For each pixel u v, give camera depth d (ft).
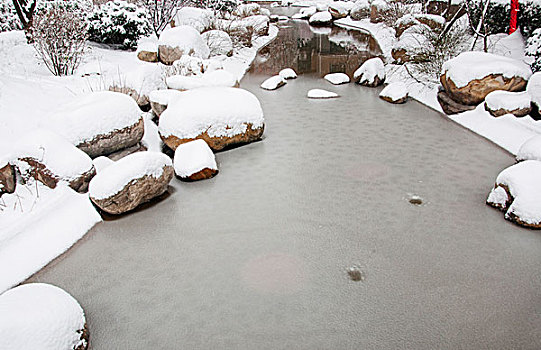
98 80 26.27
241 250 13.53
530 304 10.92
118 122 18.90
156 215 15.70
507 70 22.90
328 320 10.69
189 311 11.17
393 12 53.78
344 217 15.17
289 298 11.46
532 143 16.58
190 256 13.34
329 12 75.15
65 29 26.99
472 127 22.93
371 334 10.23
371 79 32.83
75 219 14.92
